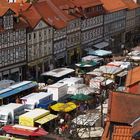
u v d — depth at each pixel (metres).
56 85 85.06
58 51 117.81
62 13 121.12
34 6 112.81
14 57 100.31
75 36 125.94
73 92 86.31
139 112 47.84
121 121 47.22
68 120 73.31
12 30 97.81
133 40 167.50
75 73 105.00
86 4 133.00
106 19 144.75
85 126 67.12
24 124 71.38
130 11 164.12
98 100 84.12
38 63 109.38
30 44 105.19
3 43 95.94
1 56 95.94
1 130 68.38
